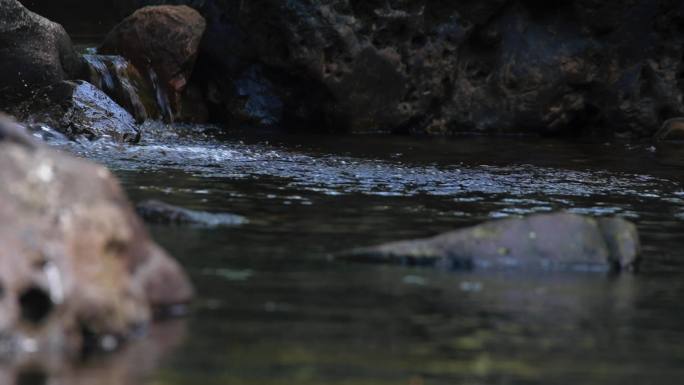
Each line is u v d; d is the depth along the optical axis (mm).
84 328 14492
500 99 52969
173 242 21875
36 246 14555
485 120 53062
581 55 53000
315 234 23594
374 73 50438
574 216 21406
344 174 34656
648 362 14555
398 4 50438
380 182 33125
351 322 16062
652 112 52844
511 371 13945
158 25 50188
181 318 15953
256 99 51688
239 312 16391
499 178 35281
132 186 29859
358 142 46062
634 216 28453
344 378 13375
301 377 13352
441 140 48594
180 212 24453
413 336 15422
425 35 51500
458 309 17078
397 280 19000
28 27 44594
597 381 13680
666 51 53156
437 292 18172
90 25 77875
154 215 24359
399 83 51156
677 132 51312
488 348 14953
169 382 12961
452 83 52594
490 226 21000
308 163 37250
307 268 19812
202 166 35062
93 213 15461
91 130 41625
